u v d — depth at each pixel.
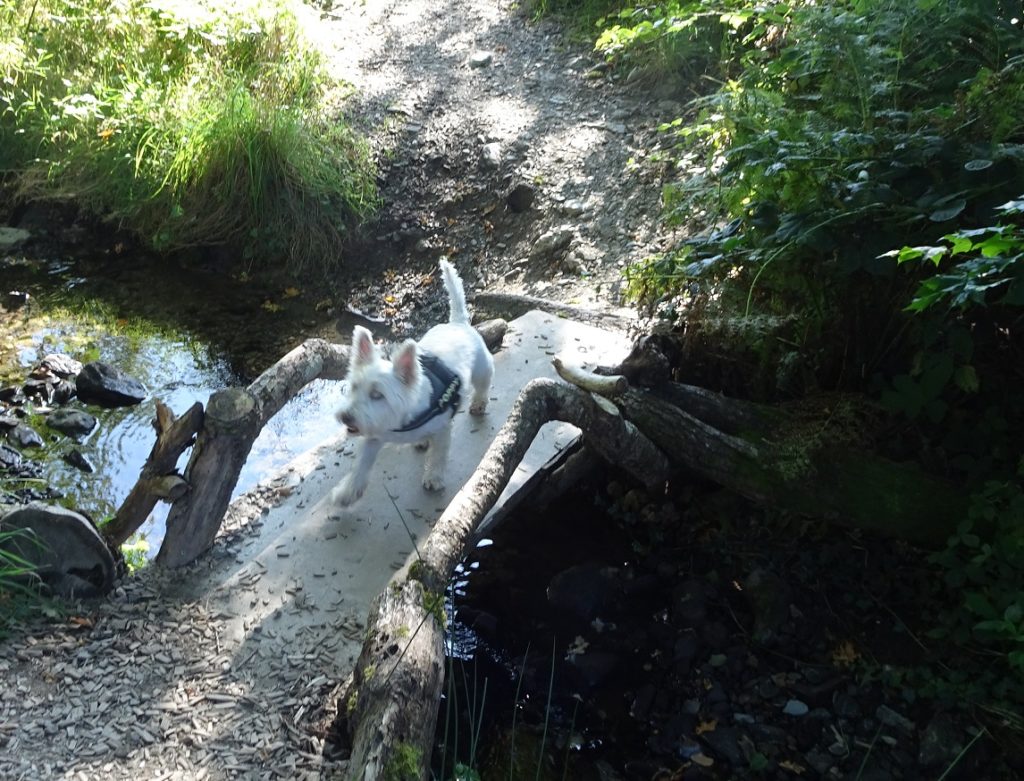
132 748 3.07
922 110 3.99
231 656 3.45
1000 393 4.25
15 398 5.60
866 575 4.29
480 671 3.98
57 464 5.13
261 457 5.29
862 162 3.77
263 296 6.92
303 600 3.71
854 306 4.30
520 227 7.02
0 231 7.38
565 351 5.33
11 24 8.05
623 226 6.59
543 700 3.86
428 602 3.29
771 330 4.37
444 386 4.06
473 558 4.61
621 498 4.93
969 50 4.23
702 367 4.82
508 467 3.90
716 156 5.01
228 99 7.14
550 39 9.14
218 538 4.03
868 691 3.82
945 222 3.74
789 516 4.56
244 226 7.19
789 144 3.94
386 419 3.86
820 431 4.22
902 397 4.06
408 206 7.43
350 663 3.43
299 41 8.41
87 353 6.19
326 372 4.36
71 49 8.01
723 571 4.49
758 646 4.07
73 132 7.41
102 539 3.65
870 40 4.19
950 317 4.00
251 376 6.06
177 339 6.41
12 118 7.67
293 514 4.20
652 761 3.60
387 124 8.00
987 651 3.79
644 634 4.20
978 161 3.40
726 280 4.54
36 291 6.84
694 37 7.78
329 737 3.13
